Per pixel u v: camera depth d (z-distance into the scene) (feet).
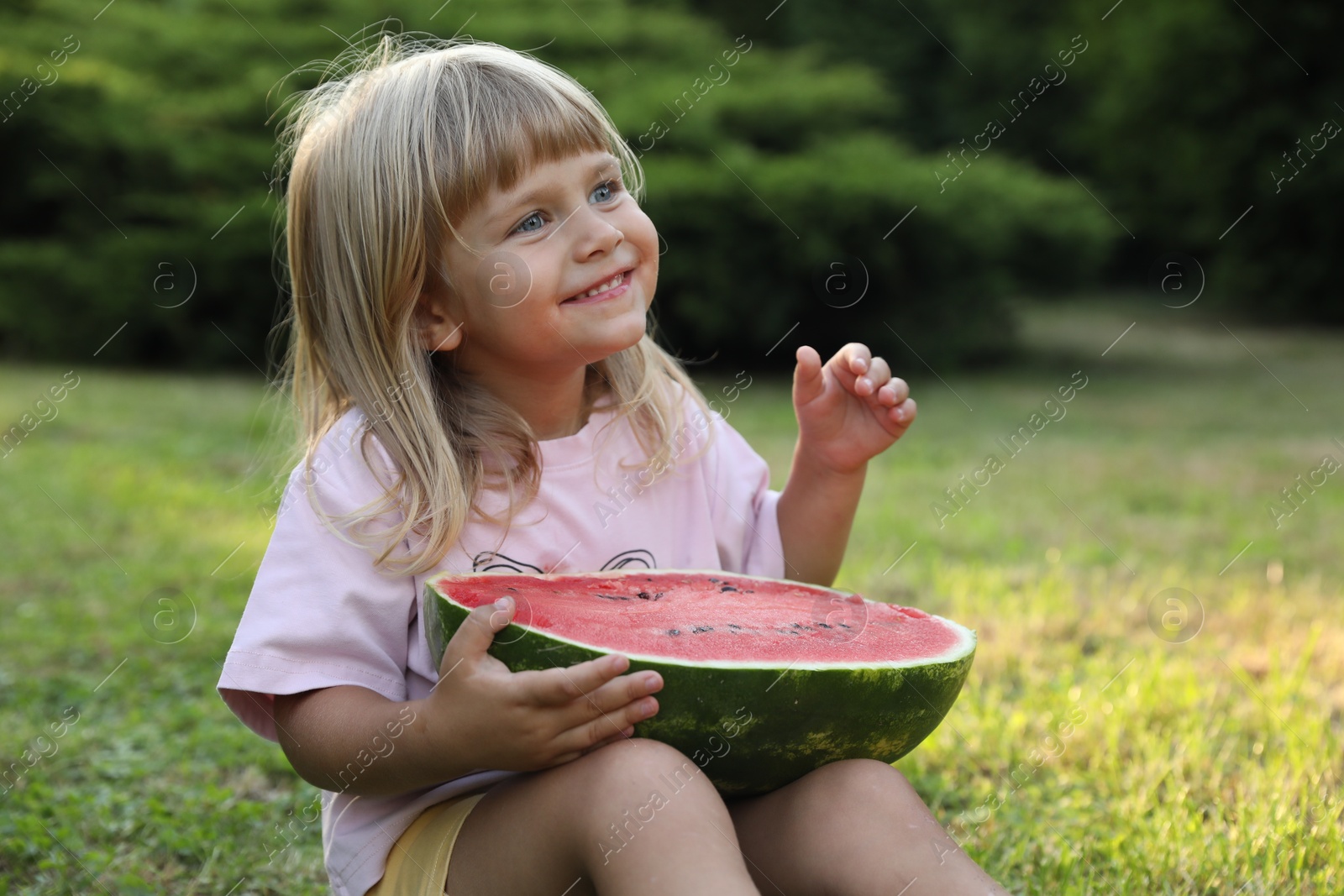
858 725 4.84
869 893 4.61
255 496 16.14
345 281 5.70
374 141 5.57
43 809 7.67
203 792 8.06
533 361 5.65
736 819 5.09
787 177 30.58
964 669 5.11
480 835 4.88
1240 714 8.70
